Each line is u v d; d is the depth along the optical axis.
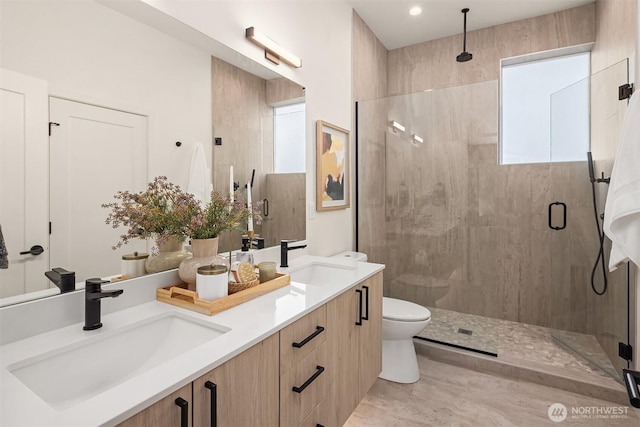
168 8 1.29
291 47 2.03
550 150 2.70
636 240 1.72
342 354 1.43
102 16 1.08
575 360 2.27
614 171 1.82
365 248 2.93
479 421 1.76
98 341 0.92
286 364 1.05
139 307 1.14
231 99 1.61
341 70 2.64
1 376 0.72
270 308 1.15
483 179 3.05
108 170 1.10
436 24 3.08
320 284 1.93
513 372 2.20
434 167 2.85
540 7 2.79
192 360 0.78
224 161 1.57
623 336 2.03
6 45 0.86
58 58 0.97
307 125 2.21
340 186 2.62
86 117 1.04
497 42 3.09
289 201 2.05
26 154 0.91
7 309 0.86
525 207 2.91
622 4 2.12
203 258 1.24
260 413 0.94
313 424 1.21
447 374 2.24
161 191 1.27
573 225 2.63
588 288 2.54
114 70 1.12
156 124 1.26
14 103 0.88
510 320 2.97
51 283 0.96
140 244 1.20
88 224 1.05
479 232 3.07
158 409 0.66
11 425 0.55
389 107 2.93
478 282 3.08
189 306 1.12
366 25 3.08
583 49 2.83
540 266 2.86
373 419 1.78
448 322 2.80
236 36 1.63
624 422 1.74
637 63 1.88
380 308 1.87
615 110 2.05
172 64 1.31
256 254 1.79
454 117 2.74
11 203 0.88
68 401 0.83
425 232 2.92
